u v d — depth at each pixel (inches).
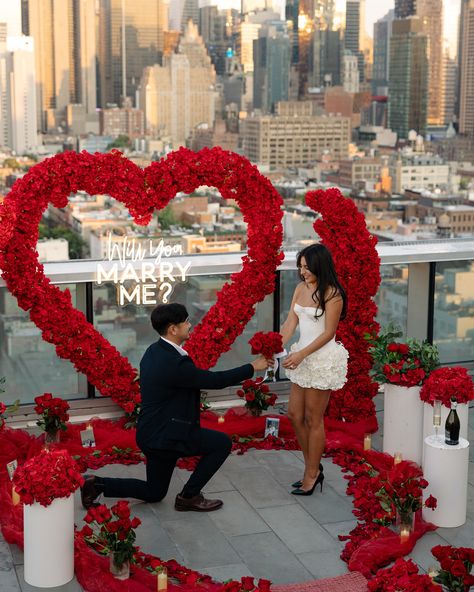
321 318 160.4
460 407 162.2
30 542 128.6
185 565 135.8
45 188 185.8
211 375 150.6
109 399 209.9
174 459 152.4
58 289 191.6
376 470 173.9
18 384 207.9
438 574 119.3
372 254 200.1
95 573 128.0
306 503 160.4
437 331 243.3
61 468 129.0
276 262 204.8
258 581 126.4
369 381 200.1
